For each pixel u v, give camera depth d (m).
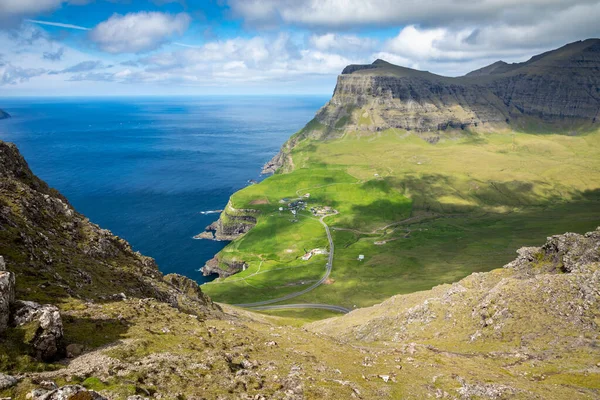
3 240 56.69
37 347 34.81
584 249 103.31
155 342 45.03
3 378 28.05
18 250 56.59
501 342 74.19
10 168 94.00
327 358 55.31
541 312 77.19
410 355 66.94
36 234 66.38
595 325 69.12
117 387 31.33
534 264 112.94
